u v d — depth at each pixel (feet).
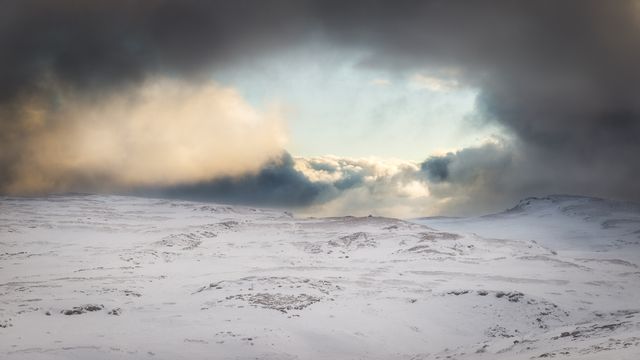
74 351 142.51
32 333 161.07
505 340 155.74
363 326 188.96
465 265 339.36
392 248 391.65
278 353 157.69
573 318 218.38
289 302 208.13
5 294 235.40
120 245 402.52
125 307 208.23
